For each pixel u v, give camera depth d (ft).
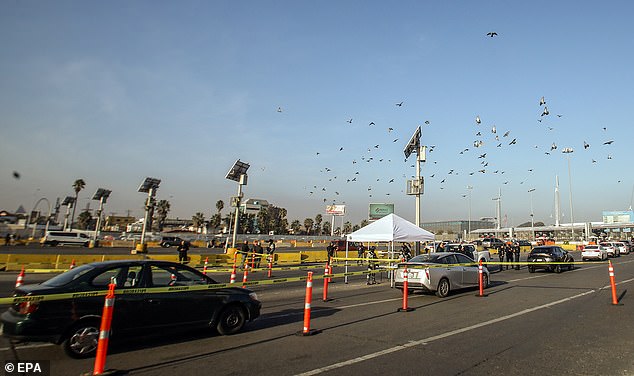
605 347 21.20
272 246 91.09
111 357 19.44
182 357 19.49
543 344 21.84
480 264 42.60
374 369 17.62
